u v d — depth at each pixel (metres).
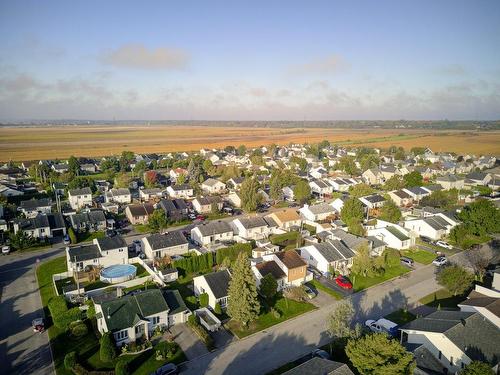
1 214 96.38
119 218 103.75
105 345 43.53
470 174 157.25
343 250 73.06
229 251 73.94
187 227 97.19
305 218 103.19
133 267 69.00
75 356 42.47
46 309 55.41
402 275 69.19
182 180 147.38
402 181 137.50
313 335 49.84
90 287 62.75
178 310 52.38
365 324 52.09
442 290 63.22
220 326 51.62
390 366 35.88
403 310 56.16
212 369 42.75
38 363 43.19
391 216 96.69
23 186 140.38
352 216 93.25
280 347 47.09
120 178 144.00
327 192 139.50
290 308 56.78
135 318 48.00
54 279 65.00
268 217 95.19
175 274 66.19
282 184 137.50
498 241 87.44
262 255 75.00
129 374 41.44
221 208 113.38
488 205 88.06
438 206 114.25
